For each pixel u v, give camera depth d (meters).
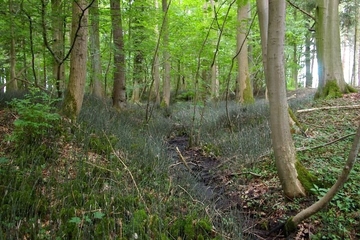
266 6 5.75
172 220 3.43
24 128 4.61
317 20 9.09
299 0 13.99
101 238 2.86
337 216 3.57
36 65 11.92
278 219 3.83
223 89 18.30
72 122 5.55
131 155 5.21
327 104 7.97
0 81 14.60
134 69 12.11
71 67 5.96
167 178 4.77
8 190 3.35
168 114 11.67
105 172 4.31
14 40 8.20
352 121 6.39
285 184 4.09
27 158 4.09
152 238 3.01
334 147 5.19
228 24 8.53
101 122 6.34
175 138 8.18
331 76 8.98
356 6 16.22
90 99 9.38
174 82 23.08
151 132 7.71
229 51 13.76
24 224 2.85
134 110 10.41
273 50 3.85
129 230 2.99
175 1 13.52
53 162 4.19
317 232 3.47
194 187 4.57
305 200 3.96
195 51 10.40
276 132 4.05
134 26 9.84
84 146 4.96
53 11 7.00
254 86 20.05
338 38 8.98
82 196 3.47
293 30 13.55
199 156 6.54
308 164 4.71
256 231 3.72
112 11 8.09
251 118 8.30
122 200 3.55
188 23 10.01
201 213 3.71
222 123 8.48
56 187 3.63
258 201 4.28
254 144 6.04
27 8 6.42
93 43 9.41
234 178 5.12
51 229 2.85
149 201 3.80
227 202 4.44
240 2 6.48
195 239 3.21
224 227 3.48
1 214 2.88
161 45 9.99
